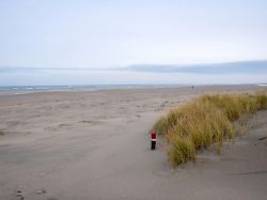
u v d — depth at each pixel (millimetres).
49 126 14492
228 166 6426
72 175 7020
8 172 7453
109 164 7664
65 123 15406
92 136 11461
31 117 18344
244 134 8312
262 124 9258
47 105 26344
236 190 5441
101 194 5840
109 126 13852
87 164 7797
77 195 5859
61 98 35438
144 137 10523
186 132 8398
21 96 39500
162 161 7402
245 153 6938
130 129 12578
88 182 6512
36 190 6207
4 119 17578
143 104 25844
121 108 22750
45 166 7820
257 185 5539
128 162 7688
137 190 5895
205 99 13672
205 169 6453
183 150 6957
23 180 6848
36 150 9531
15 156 8898
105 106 24734
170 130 9359
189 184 5898
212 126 8281
